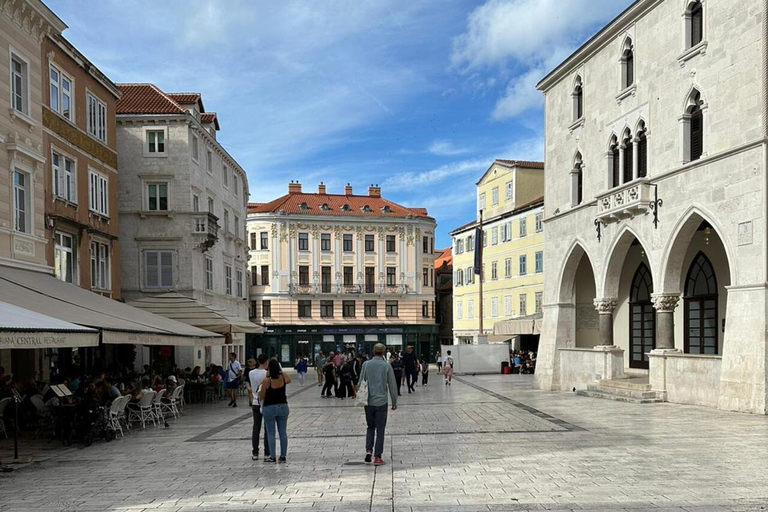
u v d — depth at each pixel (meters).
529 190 55.81
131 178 37.00
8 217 20.88
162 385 21.20
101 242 29.45
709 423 16.02
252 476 10.79
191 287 36.84
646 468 10.72
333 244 71.50
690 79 20.89
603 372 25.28
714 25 19.91
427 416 18.98
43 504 9.23
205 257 39.88
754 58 18.27
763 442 13.16
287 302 69.94
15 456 12.88
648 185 22.75
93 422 15.07
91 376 19.52
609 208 24.84
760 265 17.72
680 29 21.42
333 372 28.77
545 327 30.27
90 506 9.06
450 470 10.88
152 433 16.98
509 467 11.02
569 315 29.19
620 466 10.91
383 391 11.62
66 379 18.94
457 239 68.19
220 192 45.16
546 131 31.16
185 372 28.70
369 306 72.19
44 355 23.56
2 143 20.58
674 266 21.78
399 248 73.00
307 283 70.81
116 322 16.86
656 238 22.33
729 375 18.44
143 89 39.41
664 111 22.19
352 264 71.88
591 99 27.08
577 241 27.75
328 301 71.25
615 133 25.25
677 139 21.45
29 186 22.36
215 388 27.09
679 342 26.02
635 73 23.92
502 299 57.31
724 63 19.41
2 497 9.76
